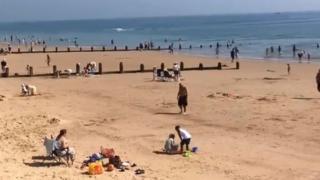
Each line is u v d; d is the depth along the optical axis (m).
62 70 52.69
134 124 26.08
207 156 20.11
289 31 158.75
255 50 85.81
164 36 150.38
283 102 32.00
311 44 95.94
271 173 17.98
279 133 23.89
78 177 16.67
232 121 26.66
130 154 20.34
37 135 23.06
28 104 31.66
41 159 19.02
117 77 46.03
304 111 28.95
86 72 47.56
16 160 18.67
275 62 61.53
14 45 111.44
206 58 69.12
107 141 22.47
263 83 41.34
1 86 40.19
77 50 86.19
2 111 28.89
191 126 25.59
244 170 18.28
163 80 43.41
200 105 31.33
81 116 28.08
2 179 15.77
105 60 66.50
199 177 17.30
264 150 21.02
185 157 19.91
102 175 17.09
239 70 51.78
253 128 25.00
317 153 20.50
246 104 31.41
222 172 17.98
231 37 135.62
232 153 20.56
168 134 23.84
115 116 28.17
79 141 22.41
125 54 78.19
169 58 69.38
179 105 29.06
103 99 34.06
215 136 23.47
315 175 17.73
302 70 51.41
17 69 54.53
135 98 34.31
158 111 29.64
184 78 44.97
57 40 139.62
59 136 18.73
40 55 75.38
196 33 167.50
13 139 22.05
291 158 19.84
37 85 40.84
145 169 18.11
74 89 38.62
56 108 30.45
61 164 18.47
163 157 19.94
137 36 155.00
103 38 147.50
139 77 45.88
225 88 38.53
